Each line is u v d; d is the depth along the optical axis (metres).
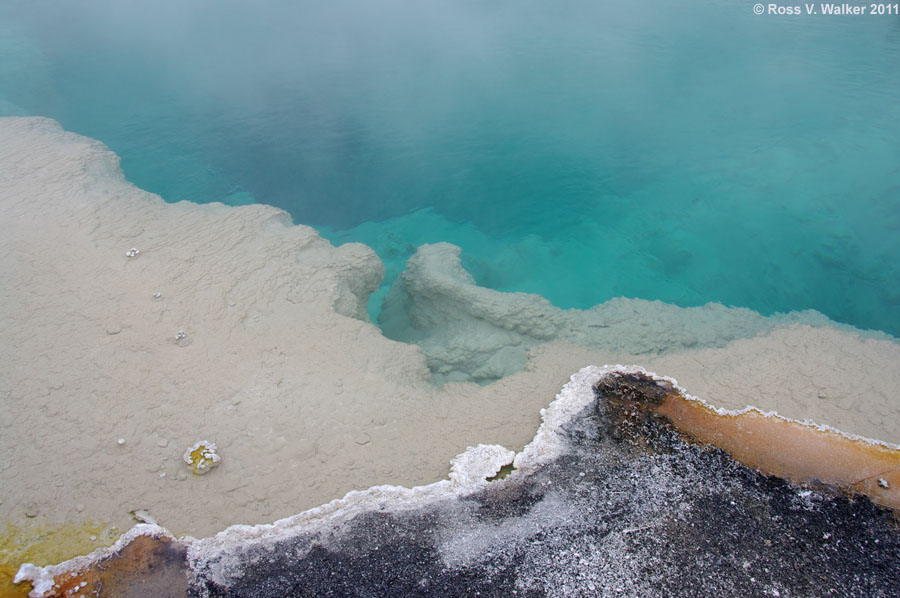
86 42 26.72
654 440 9.91
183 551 8.44
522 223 18.83
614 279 16.58
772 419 10.31
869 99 22.72
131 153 19.84
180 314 12.07
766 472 9.34
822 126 21.56
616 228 18.42
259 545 8.48
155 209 15.07
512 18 30.53
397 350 12.14
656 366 11.83
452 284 14.23
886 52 25.70
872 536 8.45
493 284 16.75
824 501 8.90
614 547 8.32
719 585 7.88
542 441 9.94
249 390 10.80
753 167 20.08
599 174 20.45
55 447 9.76
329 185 20.12
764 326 13.74
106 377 10.86
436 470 9.68
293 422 10.33
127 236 13.88
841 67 24.92
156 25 28.84
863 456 9.58
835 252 16.77
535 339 13.75
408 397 11.05
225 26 29.39
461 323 14.41
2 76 22.91
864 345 12.11
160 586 7.99
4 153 16.62
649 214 18.80
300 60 26.83
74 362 11.09
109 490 9.23
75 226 14.02
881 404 10.57
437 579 7.99
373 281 14.88
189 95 23.64
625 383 11.09
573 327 13.79
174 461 9.65
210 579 8.05
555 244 17.97
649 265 17.03
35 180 15.51
